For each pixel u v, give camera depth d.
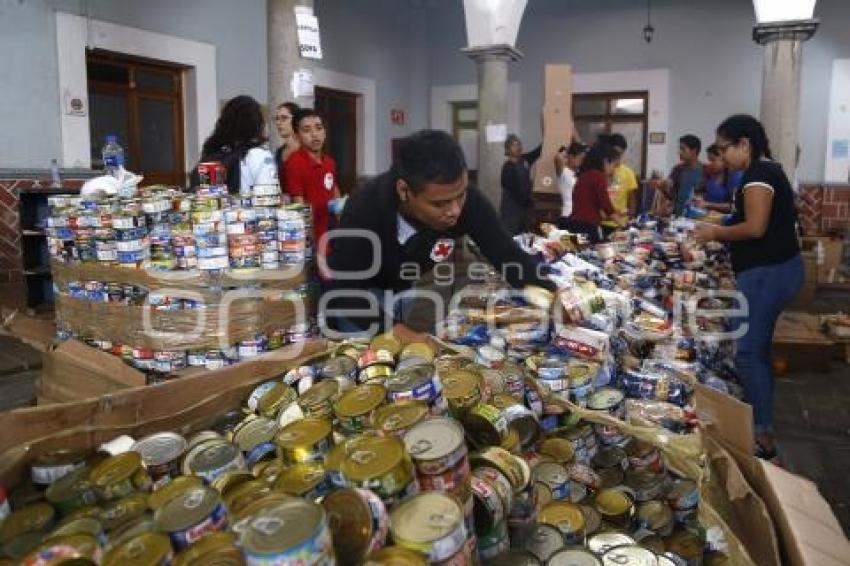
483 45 7.61
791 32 6.67
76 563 0.96
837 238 8.70
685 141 7.50
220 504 1.05
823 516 1.16
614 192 6.93
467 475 1.12
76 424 1.33
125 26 6.73
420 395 1.33
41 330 2.74
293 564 0.80
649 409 1.85
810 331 5.35
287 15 4.90
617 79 10.70
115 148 3.54
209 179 3.12
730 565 1.12
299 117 3.81
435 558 0.92
